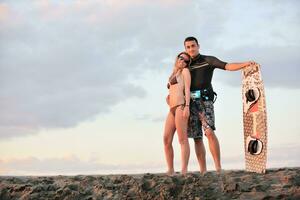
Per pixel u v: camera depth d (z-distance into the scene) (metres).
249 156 6.79
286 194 5.56
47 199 6.09
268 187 5.84
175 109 7.04
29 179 7.05
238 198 5.64
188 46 7.16
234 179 6.10
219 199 5.66
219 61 7.13
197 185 5.96
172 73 7.16
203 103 7.09
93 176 6.93
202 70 7.14
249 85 7.03
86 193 6.20
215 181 6.11
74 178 6.89
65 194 6.14
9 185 6.61
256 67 6.96
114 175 6.94
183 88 7.03
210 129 7.02
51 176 7.28
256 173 6.51
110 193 6.08
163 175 6.40
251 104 6.96
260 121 6.81
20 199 6.15
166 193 5.79
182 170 6.87
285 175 6.22
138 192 5.93
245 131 6.96
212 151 7.08
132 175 6.87
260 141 6.71
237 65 7.04
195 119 7.14
